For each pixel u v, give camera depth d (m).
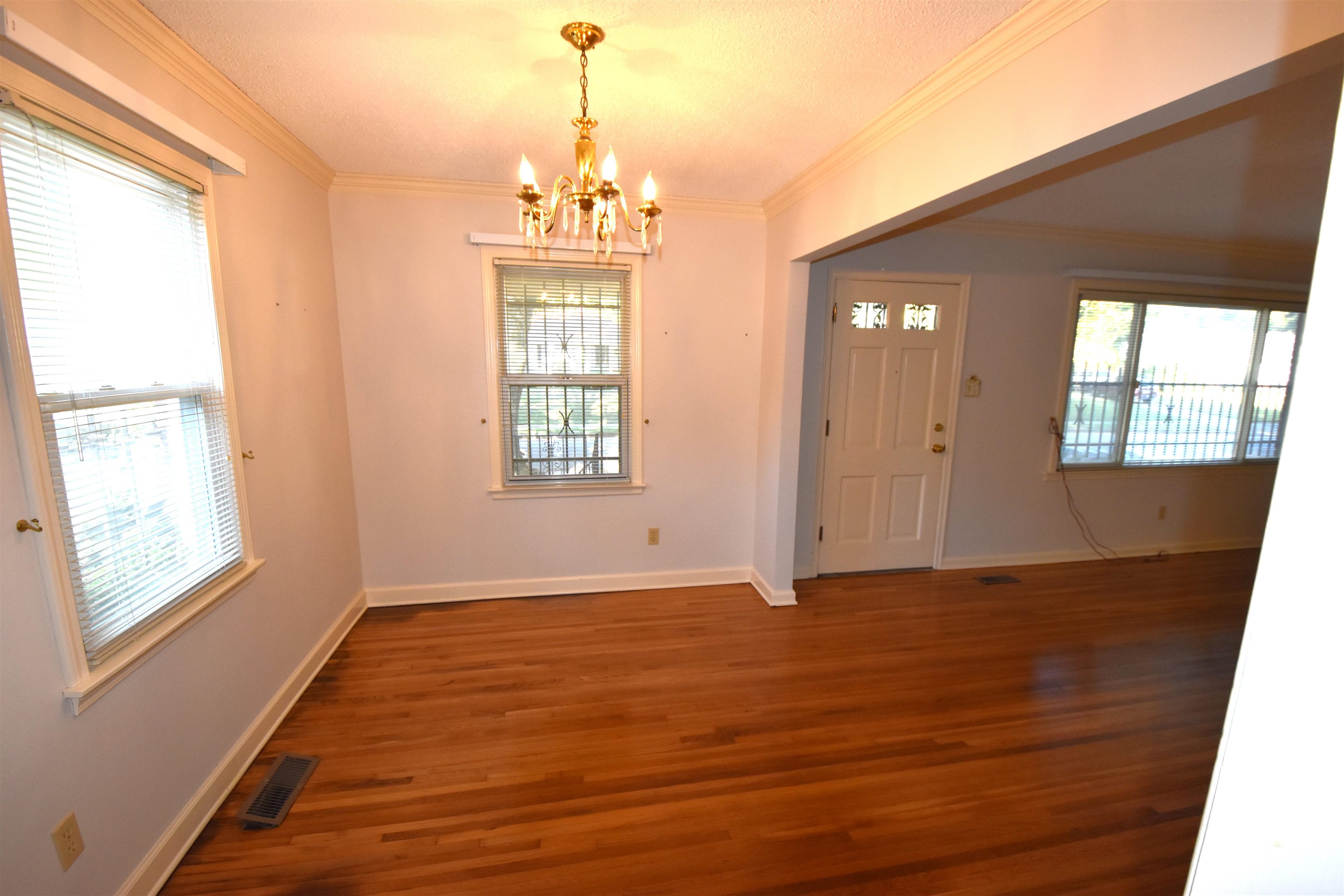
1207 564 4.24
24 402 1.20
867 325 3.67
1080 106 1.39
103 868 1.38
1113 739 2.25
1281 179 2.62
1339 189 0.57
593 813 1.83
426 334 3.16
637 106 2.09
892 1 1.45
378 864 1.64
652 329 3.40
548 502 3.46
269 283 2.27
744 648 2.92
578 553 3.55
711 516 3.68
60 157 1.29
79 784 1.32
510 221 3.14
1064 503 4.19
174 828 1.63
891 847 1.73
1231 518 4.55
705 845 1.72
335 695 2.46
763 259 3.47
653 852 1.70
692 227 3.36
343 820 1.79
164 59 1.65
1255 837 0.68
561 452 3.43
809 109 2.09
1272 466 4.56
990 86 1.68
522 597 3.50
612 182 1.55
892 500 3.92
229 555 1.94
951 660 2.83
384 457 3.22
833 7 1.49
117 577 1.45
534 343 3.28
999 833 1.78
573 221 2.43
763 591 3.56
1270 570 0.64
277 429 2.31
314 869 1.62
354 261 3.02
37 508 1.23
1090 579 3.91
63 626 1.28
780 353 3.26
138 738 1.51
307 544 2.57
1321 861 0.62
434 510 3.33
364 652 2.83
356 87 1.97
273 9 1.52
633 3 1.49
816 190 2.79
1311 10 0.96
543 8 1.51
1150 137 1.96
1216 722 2.37
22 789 1.18
